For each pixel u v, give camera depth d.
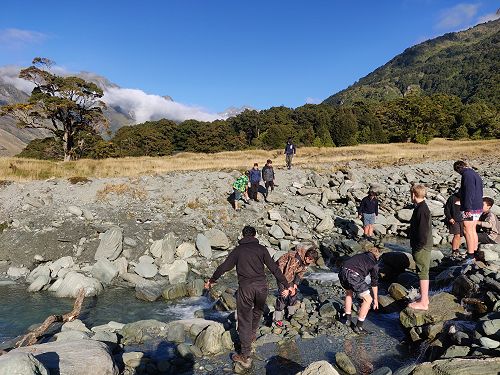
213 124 105.31
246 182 16.56
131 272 11.70
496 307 6.22
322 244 14.15
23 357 4.08
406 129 81.19
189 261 12.49
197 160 35.28
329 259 13.06
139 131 105.56
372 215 14.61
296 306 7.62
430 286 8.52
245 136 120.75
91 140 66.31
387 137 87.00
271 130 97.38
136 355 6.11
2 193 16.39
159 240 13.13
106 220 14.38
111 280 11.09
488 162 32.94
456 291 7.34
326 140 73.94
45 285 10.59
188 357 6.20
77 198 16.30
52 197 16.20
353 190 20.62
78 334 6.64
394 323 7.33
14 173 21.66
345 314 7.41
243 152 49.06
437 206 17.59
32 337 6.77
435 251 10.68
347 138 84.88
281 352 6.28
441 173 26.83
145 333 7.27
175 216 15.34
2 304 9.39
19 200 15.62
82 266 11.84
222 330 6.80
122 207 15.66
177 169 25.45
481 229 9.14
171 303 9.56
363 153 44.41
